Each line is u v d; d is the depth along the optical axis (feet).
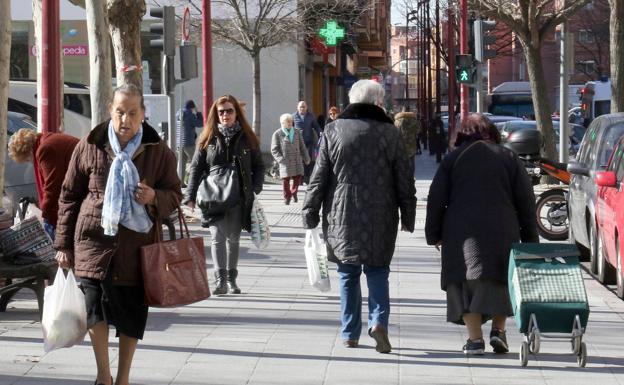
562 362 43.88
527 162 98.89
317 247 58.90
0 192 65.98
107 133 35.88
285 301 58.49
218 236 59.67
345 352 45.52
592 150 75.61
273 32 174.70
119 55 93.30
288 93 201.57
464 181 44.37
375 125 44.83
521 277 42.50
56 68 59.67
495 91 310.24
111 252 35.12
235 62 200.54
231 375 41.37
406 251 82.43
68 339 36.42
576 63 431.84
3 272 50.47
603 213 66.03
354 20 210.79
